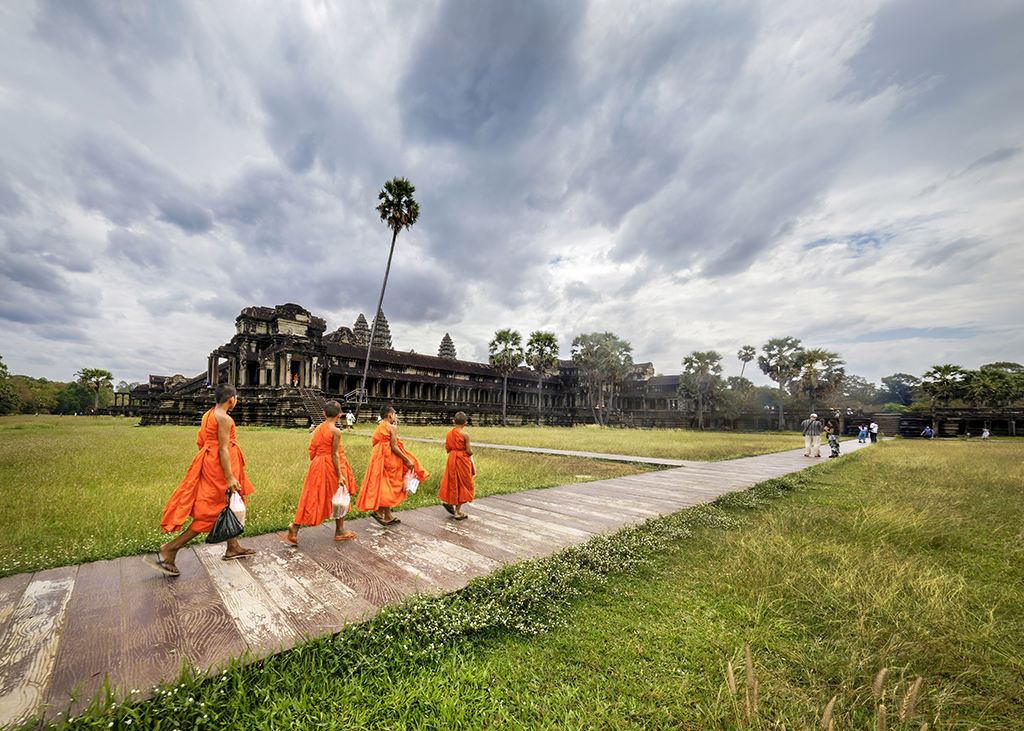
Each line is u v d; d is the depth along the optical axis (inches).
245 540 191.8
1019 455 746.2
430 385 2496.3
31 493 288.8
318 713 87.2
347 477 212.8
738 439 1296.8
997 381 2257.6
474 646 117.6
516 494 313.4
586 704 94.2
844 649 113.4
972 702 94.3
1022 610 139.8
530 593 138.5
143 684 89.7
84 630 110.3
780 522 242.2
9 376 3097.9
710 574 169.5
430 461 481.7
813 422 651.5
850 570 160.2
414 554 176.2
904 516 246.5
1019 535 221.5
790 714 88.5
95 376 3476.9
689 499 305.9
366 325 3275.1
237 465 161.5
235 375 1892.2
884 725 72.0
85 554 167.2
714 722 86.4
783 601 143.0
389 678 99.1
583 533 213.8
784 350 2367.1
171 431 1032.8
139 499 273.3
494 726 87.0
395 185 1376.7
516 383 2886.3
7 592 133.0
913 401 2878.9
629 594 152.0
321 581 146.1
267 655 100.3
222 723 83.3
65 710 79.7
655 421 2869.1
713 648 115.6
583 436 1298.0
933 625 124.8
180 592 135.1
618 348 2775.6
